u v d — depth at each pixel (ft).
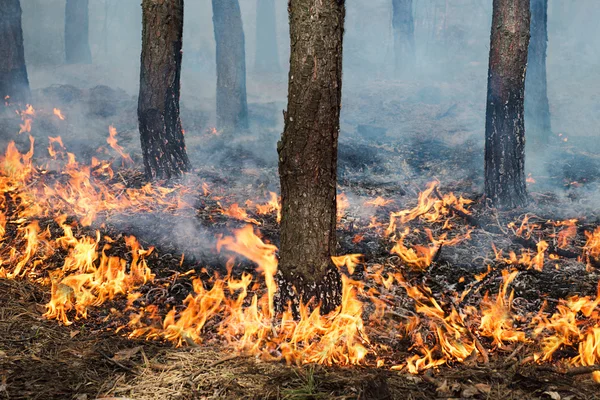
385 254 22.13
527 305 17.87
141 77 31.12
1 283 17.87
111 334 15.56
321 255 15.84
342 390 12.40
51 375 13.12
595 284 19.21
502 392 12.31
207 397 12.26
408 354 14.79
